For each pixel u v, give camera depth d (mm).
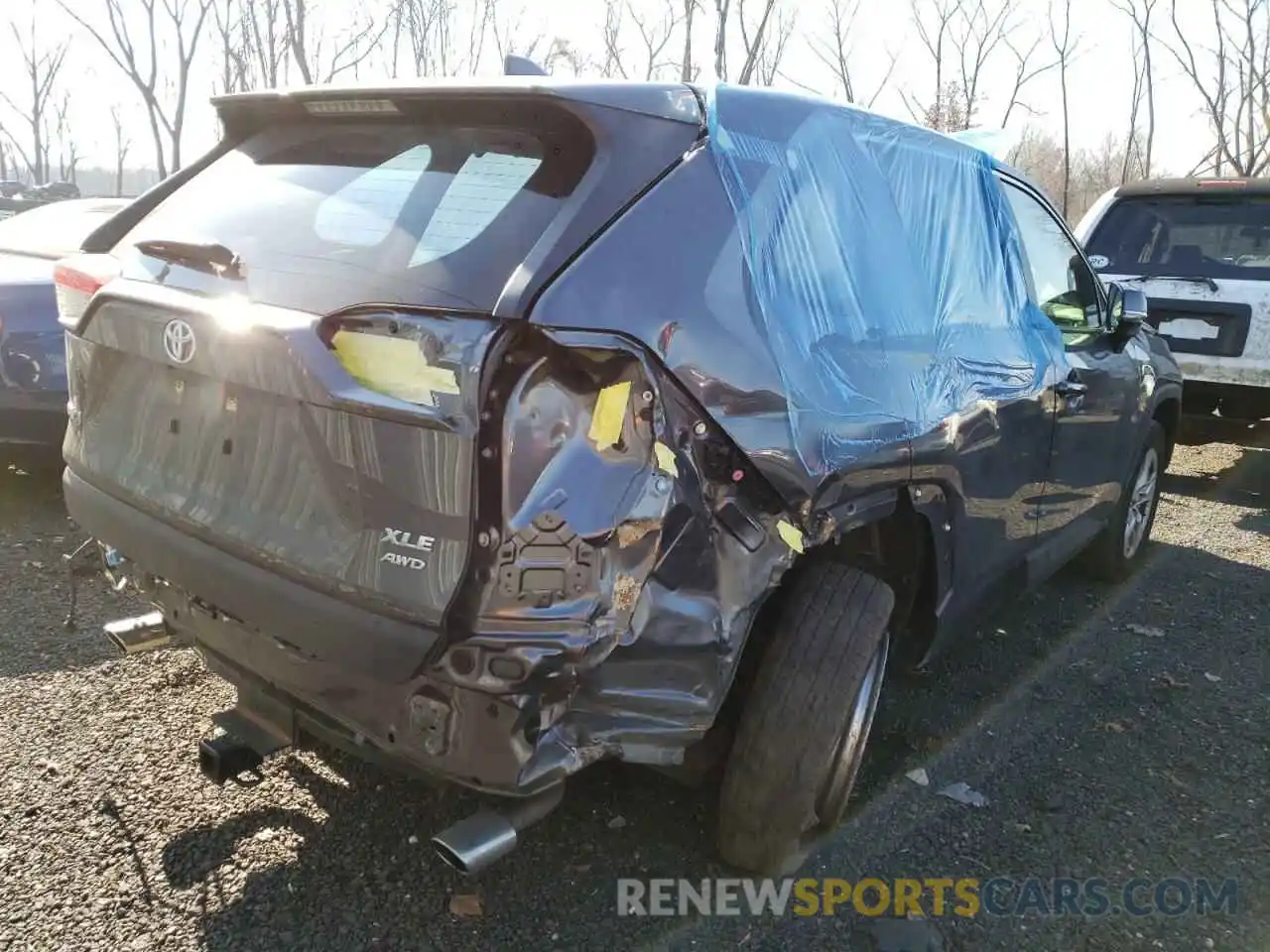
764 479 2225
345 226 2293
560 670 1927
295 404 2102
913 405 2762
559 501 1901
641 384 2006
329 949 2365
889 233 2885
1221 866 2881
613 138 2154
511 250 2025
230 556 2244
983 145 3645
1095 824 3055
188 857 2645
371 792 2973
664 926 2504
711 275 2195
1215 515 6922
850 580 2635
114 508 2576
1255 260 7125
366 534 2014
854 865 2799
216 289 2295
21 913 2408
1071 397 3852
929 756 3408
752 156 2428
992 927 2582
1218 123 17109
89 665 3621
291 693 2332
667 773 2734
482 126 2303
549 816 2908
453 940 2418
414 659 1941
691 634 2096
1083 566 5312
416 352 1913
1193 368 7105
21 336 4824
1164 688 4039
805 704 2502
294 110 2650
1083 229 7887
